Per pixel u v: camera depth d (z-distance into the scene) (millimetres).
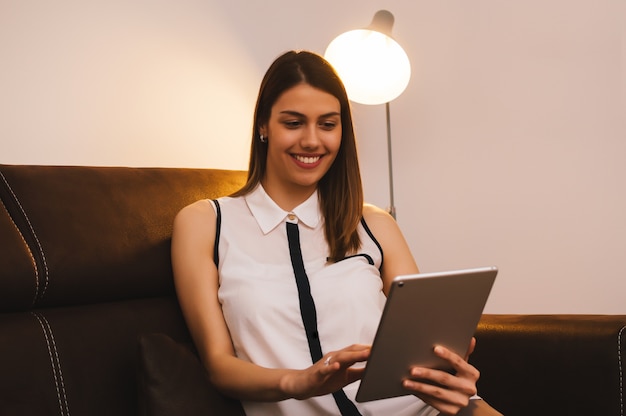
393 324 1022
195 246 1450
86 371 1247
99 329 1299
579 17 2211
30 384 1168
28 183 1311
